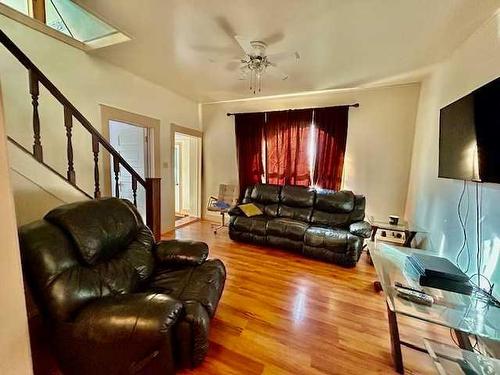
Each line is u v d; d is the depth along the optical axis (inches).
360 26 85.0
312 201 158.6
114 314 47.3
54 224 58.1
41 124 101.0
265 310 85.5
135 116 145.1
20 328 36.2
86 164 119.6
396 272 76.8
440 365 50.3
